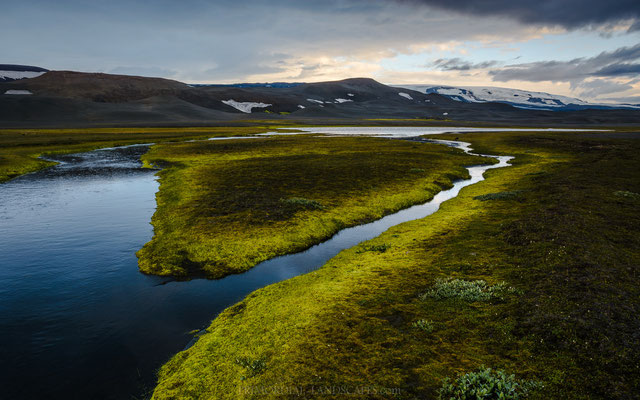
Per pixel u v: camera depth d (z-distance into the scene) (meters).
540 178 48.09
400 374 11.53
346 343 13.33
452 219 31.06
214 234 27.81
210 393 11.48
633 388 10.17
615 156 69.19
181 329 15.85
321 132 181.25
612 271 17.58
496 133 165.38
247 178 51.81
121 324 16.27
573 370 11.09
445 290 16.94
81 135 135.62
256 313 16.23
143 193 45.00
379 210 36.31
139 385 12.44
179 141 121.25
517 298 15.68
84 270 22.34
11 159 68.38
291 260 24.16
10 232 29.69
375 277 19.55
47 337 15.23
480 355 12.26
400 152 85.81
